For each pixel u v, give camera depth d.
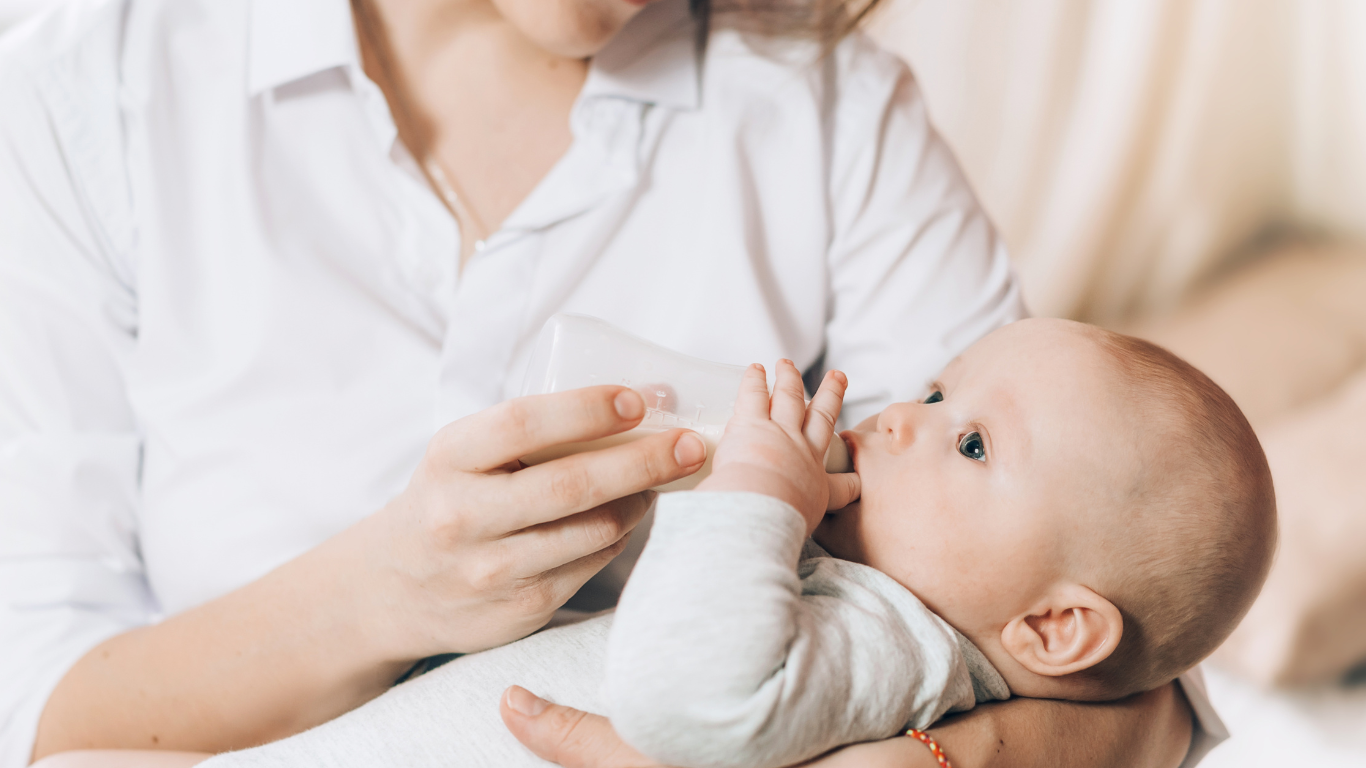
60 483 0.95
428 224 0.99
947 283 1.11
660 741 0.63
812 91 1.10
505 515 0.65
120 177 0.96
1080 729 0.81
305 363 0.96
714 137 1.06
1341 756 1.55
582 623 0.82
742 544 0.65
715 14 1.14
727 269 1.03
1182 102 2.78
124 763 0.79
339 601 0.80
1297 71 2.72
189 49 0.98
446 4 1.02
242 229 0.96
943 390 0.91
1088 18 2.78
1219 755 1.55
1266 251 2.84
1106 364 0.85
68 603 0.95
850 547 0.85
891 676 0.69
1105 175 2.82
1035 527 0.80
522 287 0.99
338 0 0.96
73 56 0.95
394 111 1.04
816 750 0.66
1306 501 1.88
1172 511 0.81
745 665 0.62
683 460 0.66
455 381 0.96
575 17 0.89
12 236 0.93
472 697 0.75
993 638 0.83
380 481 0.97
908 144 1.15
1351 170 2.76
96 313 0.97
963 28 2.84
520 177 1.04
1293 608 1.74
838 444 0.85
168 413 0.96
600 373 0.72
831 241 1.11
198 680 0.84
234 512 0.96
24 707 0.88
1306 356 2.38
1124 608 0.82
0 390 0.94
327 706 0.87
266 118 0.98
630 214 1.04
